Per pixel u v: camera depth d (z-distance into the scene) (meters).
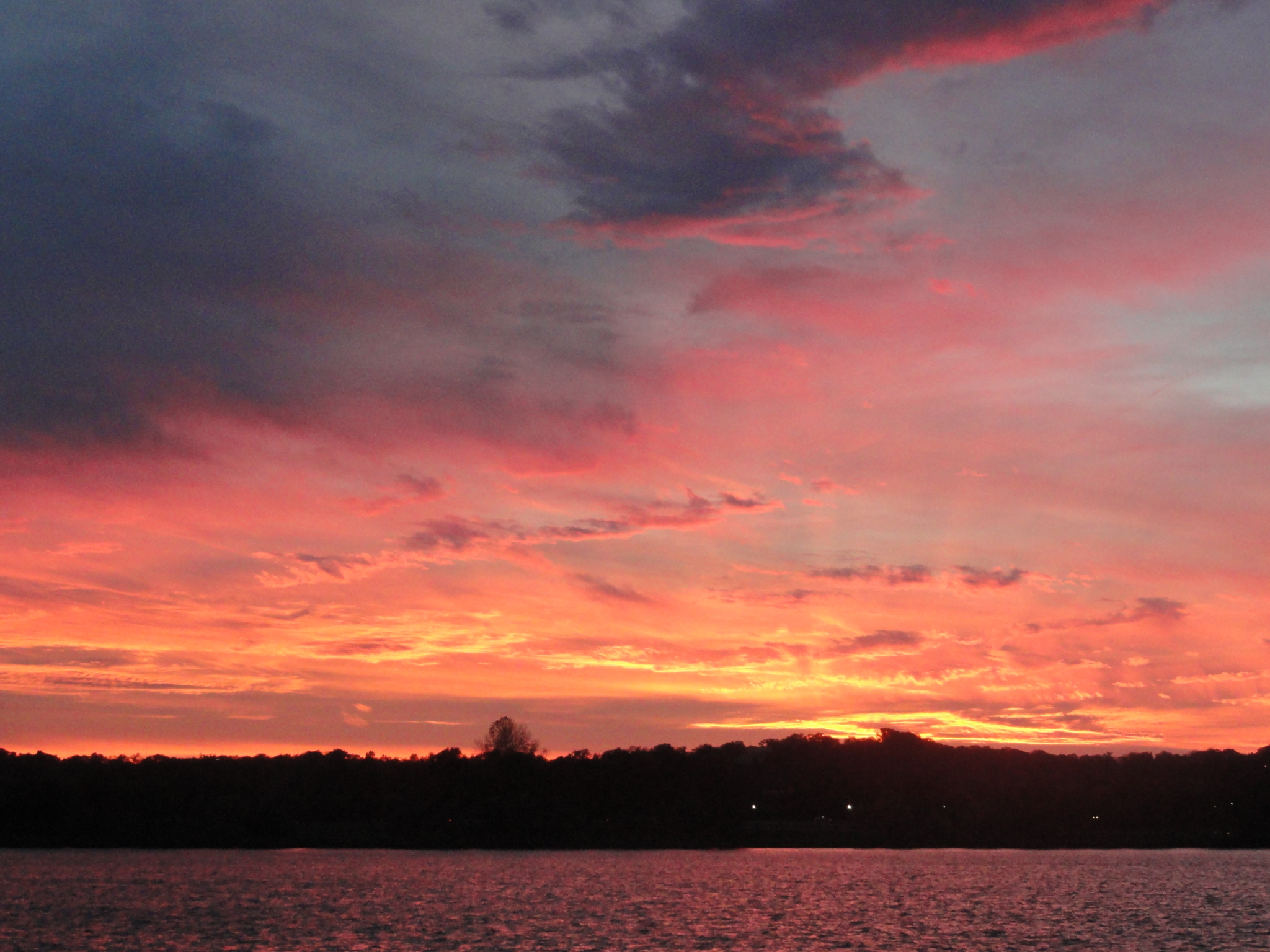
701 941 102.69
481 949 97.12
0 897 136.00
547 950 96.94
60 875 173.50
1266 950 99.69
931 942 103.06
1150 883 176.75
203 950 96.69
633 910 127.75
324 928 110.12
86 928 109.06
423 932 107.12
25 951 96.00
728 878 181.75
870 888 164.25
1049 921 119.81
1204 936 108.44
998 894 154.12
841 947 99.62
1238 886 170.25
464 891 152.62
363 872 188.12
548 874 188.38
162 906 129.50
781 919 120.44
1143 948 100.81
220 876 174.50
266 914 121.44
